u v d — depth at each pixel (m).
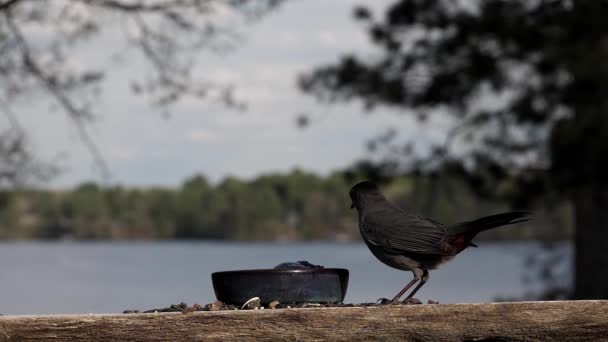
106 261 50.25
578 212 15.64
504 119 14.89
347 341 4.55
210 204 60.47
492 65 14.52
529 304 4.65
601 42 13.92
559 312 4.66
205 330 4.45
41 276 37.47
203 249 57.31
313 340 4.53
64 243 67.25
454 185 16.48
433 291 26.09
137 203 61.78
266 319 4.50
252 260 39.03
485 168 15.02
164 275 34.12
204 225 61.03
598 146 13.31
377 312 4.57
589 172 13.52
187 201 61.47
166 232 61.19
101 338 4.40
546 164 14.48
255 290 5.18
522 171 14.61
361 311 4.56
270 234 56.47
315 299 5.23
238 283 5.21
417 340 4.59
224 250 53.25
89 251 62.38
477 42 14.83
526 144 14.94
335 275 5.33
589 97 13.56
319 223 52.19
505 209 16.73
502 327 4.63
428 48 15.56
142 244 61.62
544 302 4.67
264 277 5.19
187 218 61.38
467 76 14.86
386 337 4.57
